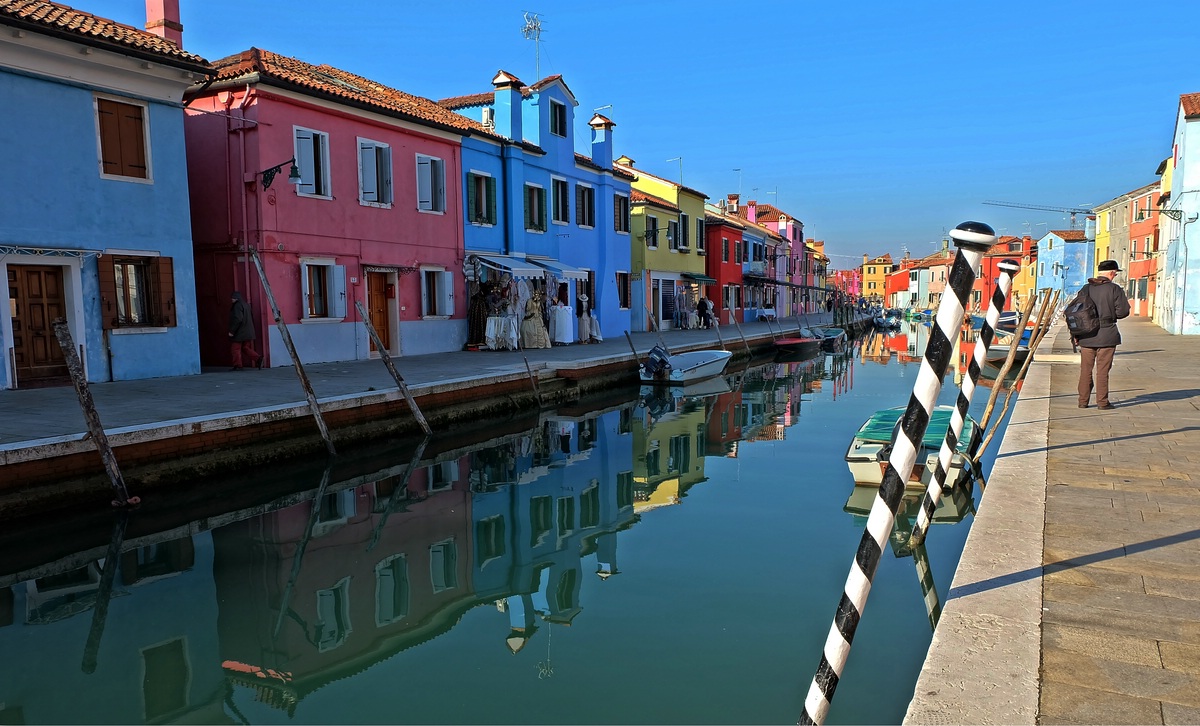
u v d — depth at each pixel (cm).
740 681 473
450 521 862
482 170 2184
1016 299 6262
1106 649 313
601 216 2822
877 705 436
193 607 615
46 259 1211
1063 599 363
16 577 689
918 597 590
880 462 899
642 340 2708
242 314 1492
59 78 1222
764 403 1850
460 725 432
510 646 533
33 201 1195
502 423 1503
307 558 735
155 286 1371
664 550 738
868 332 6184
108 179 1293
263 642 550
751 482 1026
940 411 1081
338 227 1700
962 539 723
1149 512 499
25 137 1184
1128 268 4672
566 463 1170
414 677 490
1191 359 1641
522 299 2178
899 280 10712
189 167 1603
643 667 496
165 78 1361
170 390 1204
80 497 805
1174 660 303
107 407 1027
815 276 7681
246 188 1538
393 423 1228
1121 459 656
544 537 795
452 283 2045
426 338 1966
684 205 3728
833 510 876
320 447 1088
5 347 1159
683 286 3728
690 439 1373
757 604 596
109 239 1297
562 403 1734
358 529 829
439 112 2142
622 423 1552
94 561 725
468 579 676
